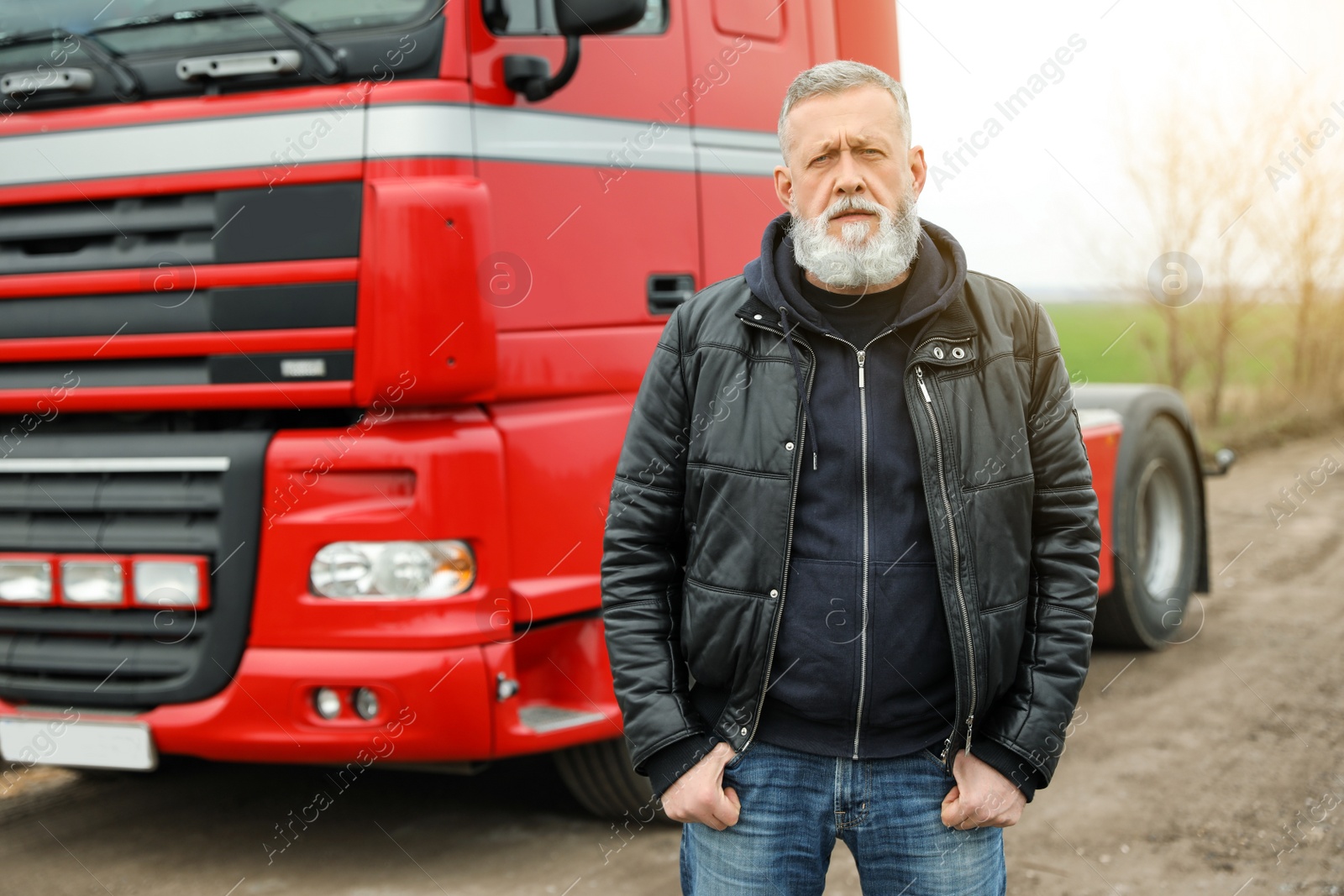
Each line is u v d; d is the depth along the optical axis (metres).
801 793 1.78
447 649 3.00
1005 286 1.84
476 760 3.12
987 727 1.76
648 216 3.52
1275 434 12.00
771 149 3.92
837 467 1.74
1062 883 3.14
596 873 3.29
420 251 2.92
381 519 3.01
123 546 3.16
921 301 1.75
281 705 3.03
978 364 1.76
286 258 3.03
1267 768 3.94
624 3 3.05
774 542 1.73
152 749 3.13
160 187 3.13
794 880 1.80
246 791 4.00
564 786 4.02
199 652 3.09
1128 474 5.25
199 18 3.12
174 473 3.14
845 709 1.74
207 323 3.11
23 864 3.38
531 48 3.19
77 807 3.87
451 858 3.40
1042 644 1.76
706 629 1.76
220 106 3.08
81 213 3.21
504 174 3.12
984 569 1.71
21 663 3.24
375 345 2.93
